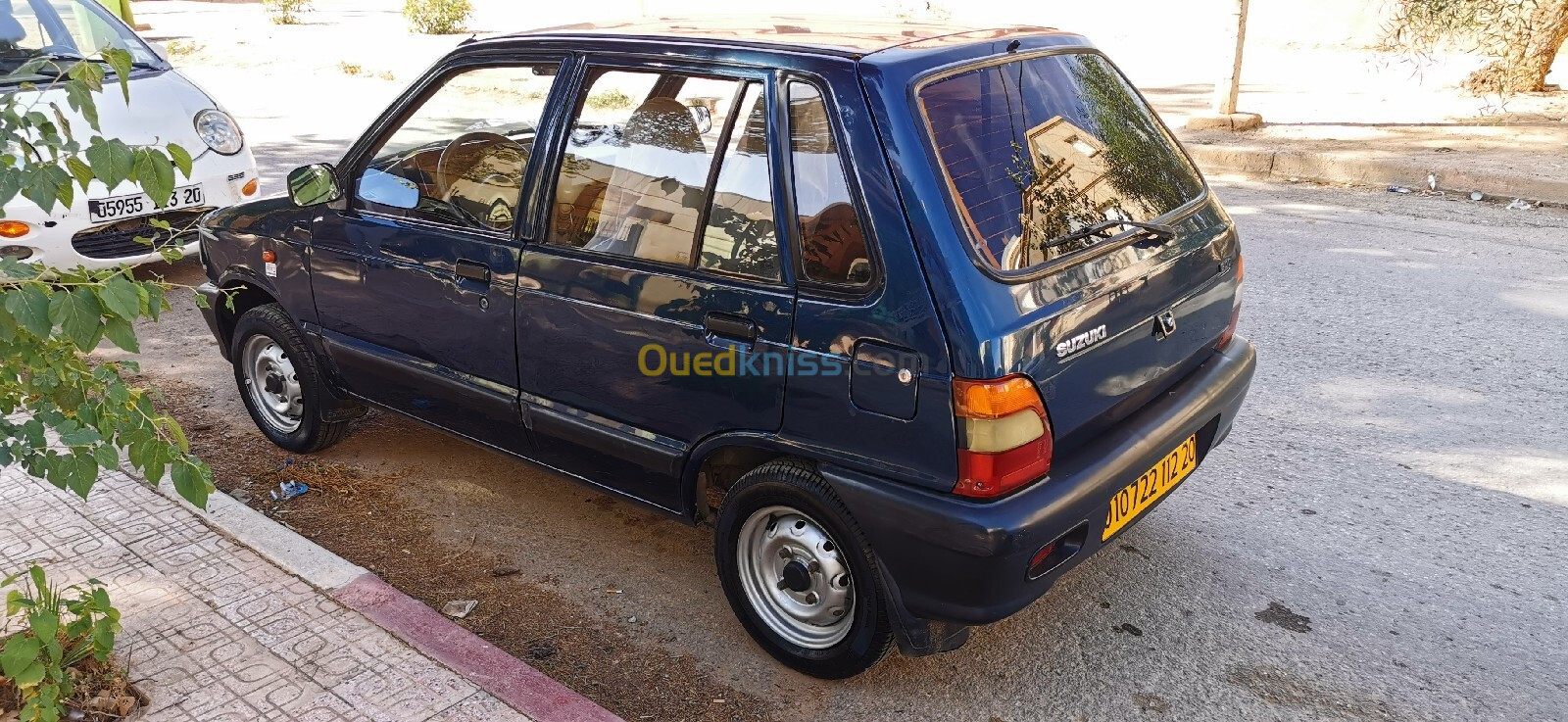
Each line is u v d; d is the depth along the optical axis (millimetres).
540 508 4375
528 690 3125
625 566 3969
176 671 3182
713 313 3102
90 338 2451
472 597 3777
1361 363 5551
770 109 3008
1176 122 11227
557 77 3516
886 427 2834
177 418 5129
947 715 3176
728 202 3082
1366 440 4789
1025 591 2893
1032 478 2830
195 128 6785
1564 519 4148
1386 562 3900
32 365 2627
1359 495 4355
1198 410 3361
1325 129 10648
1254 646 3461
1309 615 3607
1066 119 3262
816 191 2906
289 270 4375
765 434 3107
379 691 3107
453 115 3793
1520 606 3633
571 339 3475
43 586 3049
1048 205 2980
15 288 2471
